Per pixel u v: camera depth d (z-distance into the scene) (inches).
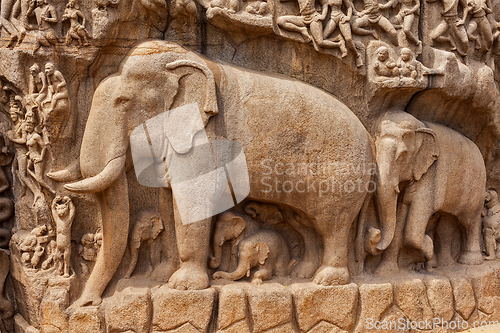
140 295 72.7
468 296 87.3
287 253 82.5
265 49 79.5
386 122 82.2
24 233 78.0
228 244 79.4
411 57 80.4
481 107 89.3
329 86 82.0
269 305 75.2
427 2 83.9
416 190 85.9
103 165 71.4
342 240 80.0
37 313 73.4
